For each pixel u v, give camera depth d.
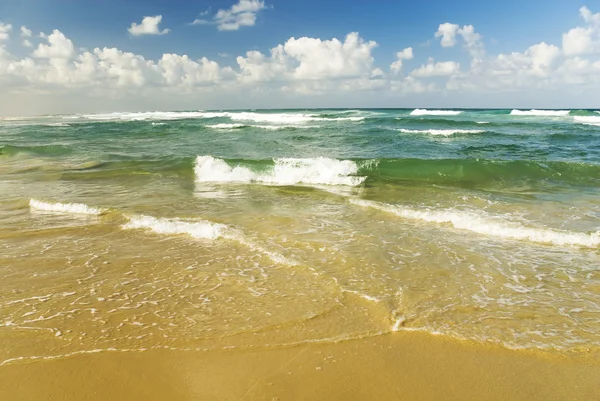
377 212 7.60
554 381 2.87
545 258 5.26
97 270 4.90
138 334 3.44
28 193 9.37
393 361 3.08
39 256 5.37
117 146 19.30
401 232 6.34
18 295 4.21
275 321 3.66
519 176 11.33
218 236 6.14
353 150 16.97
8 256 5.37
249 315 3.78
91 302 4.06
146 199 8.84
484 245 5.76
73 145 19.83
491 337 3.41
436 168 12.04
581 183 10.48
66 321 3.66
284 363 3.05
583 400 2.68
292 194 9.48
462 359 3.11
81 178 11.54
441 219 7.00
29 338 3.37
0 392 2.72
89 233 6.39
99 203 8.38
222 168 12.30
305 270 4.84
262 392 2.74
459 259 5.21
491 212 7.59
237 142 20.25
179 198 8.97
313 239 5.96
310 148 17.72
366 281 4.52
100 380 2.85
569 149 16.52
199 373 2.93
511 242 5.89
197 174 11.97
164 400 2.66
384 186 10.40
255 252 5.48
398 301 4.05
